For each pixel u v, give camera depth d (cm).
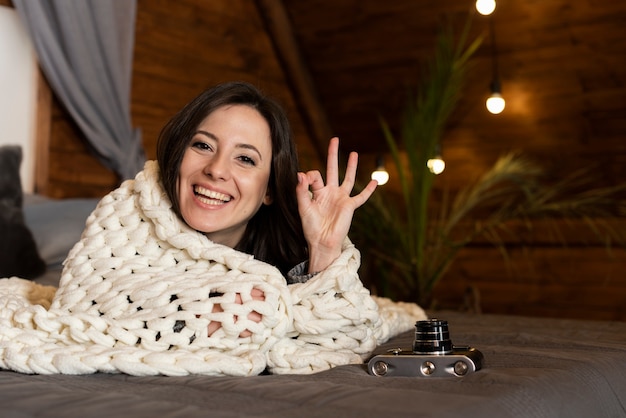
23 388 109
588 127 393
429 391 106
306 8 439
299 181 142
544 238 417
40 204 274
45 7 311
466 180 437
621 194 396
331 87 464
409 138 366
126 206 148
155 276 138
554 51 384
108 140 337
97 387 113
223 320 126
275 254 165
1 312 139
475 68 407
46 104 329
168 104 400
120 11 328
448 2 397
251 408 97
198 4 414
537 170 396
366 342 145
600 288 404
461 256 444
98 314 134
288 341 136
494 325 204
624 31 363
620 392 126
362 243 398
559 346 158
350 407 95
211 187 142
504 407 99
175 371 121
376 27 426
